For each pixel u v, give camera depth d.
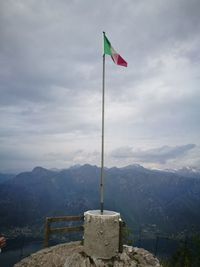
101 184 12.38
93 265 10.95
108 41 13.74
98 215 11.46
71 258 11.21
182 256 44.91
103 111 13.12
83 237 12.15
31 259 11.57
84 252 11.71
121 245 11.82
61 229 12.84
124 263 11.13
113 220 11.51
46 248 12.44
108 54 13.68
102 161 12.60
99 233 11.31
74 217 13.09
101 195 12.27
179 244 48.69
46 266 10.97
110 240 11.38
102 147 12.73
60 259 11.29
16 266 11.27
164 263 24.14
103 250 11.23
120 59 13.95
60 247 12.59
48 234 12.57
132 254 12.07
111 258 11.33
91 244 11.38
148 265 11.42
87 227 11.63
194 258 43.97
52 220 12.67
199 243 45.66
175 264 44.34
